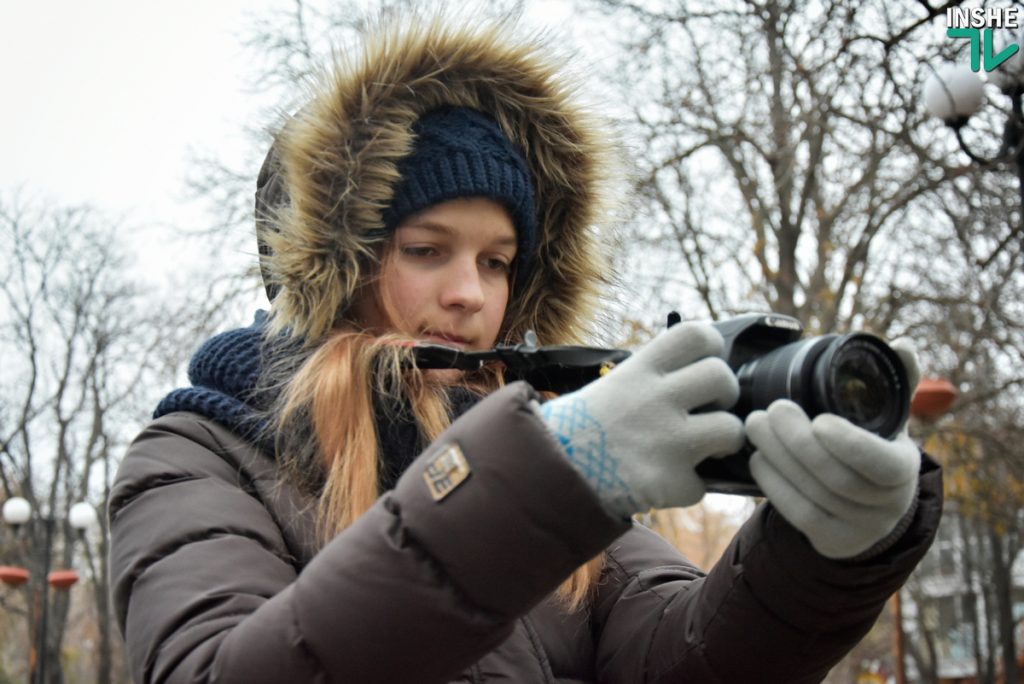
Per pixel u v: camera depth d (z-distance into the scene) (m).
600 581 1.83
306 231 1.73
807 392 1.18
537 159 2.02
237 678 1.21
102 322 21.36
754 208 13.11
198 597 1.34
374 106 1.76
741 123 11.62
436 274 1.76
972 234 9.95
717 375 1.20
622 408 1.21
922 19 6.24
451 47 1.87
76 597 32.34
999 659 25.44
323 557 1.24
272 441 1.60
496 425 1.20
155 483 1.50
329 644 1.19
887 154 10.98
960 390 12.73
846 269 12.52
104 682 21.25
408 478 1.24
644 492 1.19
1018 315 11.34
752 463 1.20
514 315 2.03
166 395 1.67
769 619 1.46
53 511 20.52
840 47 7.84
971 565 21.64
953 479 14.23
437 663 1.20
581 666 1.74
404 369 1.69
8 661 26.53
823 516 1.17
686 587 1.71
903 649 18.70
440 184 1.75
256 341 1.73
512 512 1.17
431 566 1.20
